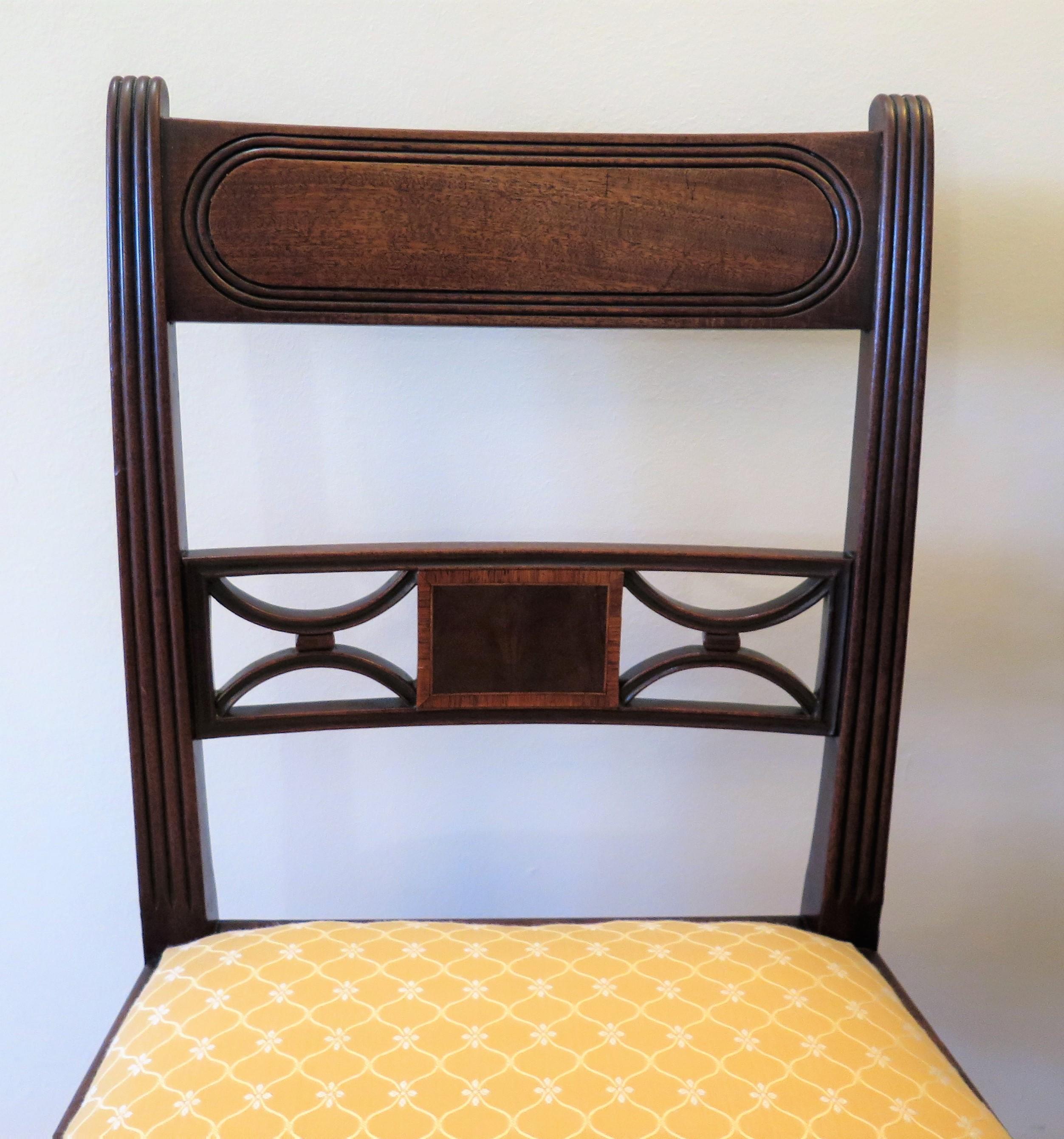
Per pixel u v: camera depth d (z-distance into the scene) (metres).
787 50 0.74
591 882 0.89
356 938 0.62
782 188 0.61
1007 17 0.74
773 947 0.62
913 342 0.62
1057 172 0.77
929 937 0.92
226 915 0.86
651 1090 0.51
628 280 0.62
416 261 0.61
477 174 0.60
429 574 0.64
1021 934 0.92
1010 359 0.80
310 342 0.76
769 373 0.79
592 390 0.79
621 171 0.61
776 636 0.84
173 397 0.60
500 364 0.78
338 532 0.80
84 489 0.77
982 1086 0.96
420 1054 0.53
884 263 0.61
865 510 0.63
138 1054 0.54
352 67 0.72
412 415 0.78
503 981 0.58
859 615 0.64
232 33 0.71
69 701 0.80
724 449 0.81
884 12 0.73
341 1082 0.51
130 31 0.70
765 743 0.87
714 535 0.82
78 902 0.84
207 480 0.78
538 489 0.80
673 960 0.60
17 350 0.74
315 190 0.59
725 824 0.88
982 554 0.83
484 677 0.65
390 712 0.65
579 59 0.73
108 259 0.58
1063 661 0.86
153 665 0.62
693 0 0.73
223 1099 0.50
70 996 0.86
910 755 0.87
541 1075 0.52
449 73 0.73
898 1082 0.53
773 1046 0.54
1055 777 0.88
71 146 0.71
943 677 0.86
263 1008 0.56
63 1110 0.88
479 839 0.87
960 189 0.77
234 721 0.64
